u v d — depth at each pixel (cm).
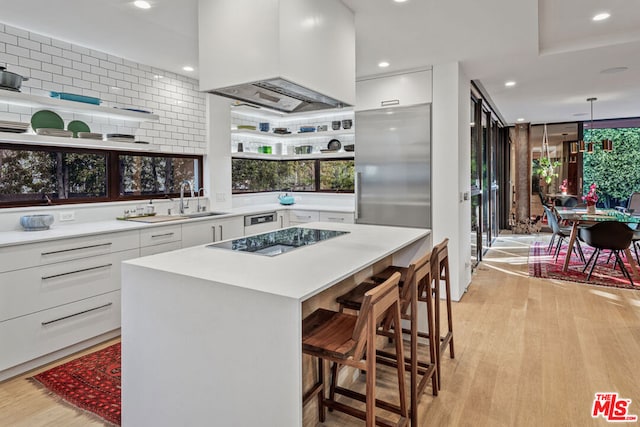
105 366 266
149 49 353
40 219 295
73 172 350
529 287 451
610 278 483
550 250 655
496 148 780
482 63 404
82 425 202
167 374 172
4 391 234
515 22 297
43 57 319
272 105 294
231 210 474
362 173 456
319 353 158
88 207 352
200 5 243
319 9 241
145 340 179
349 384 244
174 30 308
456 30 312
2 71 273
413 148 425
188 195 455
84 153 357
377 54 372
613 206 805
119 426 201
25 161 316
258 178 567
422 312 302
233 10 227
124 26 300
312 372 207
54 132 309
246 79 222
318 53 240
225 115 485
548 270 527
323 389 207
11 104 301
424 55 376
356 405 223
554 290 437
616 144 796
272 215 494
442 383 241
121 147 360
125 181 392
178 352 168
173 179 440
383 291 156
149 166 414
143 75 396
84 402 222
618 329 323
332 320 186
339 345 159
